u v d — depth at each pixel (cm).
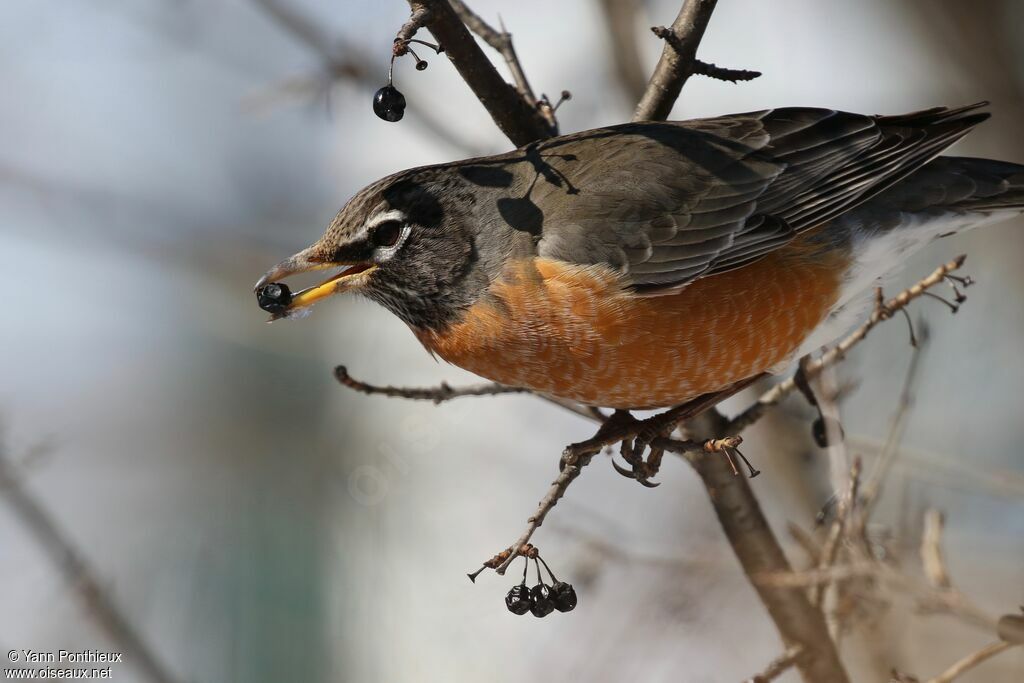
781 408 1015
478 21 761
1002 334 1229
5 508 1020
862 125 798
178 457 1427
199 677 1243
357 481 1384
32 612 1072
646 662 1103
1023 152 1378
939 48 1413
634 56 1212
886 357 1204
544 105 791
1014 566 1066
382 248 773
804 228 772
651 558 1033
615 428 703
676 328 748
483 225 762
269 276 784
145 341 1523
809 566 828
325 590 1312
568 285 740
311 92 1218
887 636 824
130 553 1302
